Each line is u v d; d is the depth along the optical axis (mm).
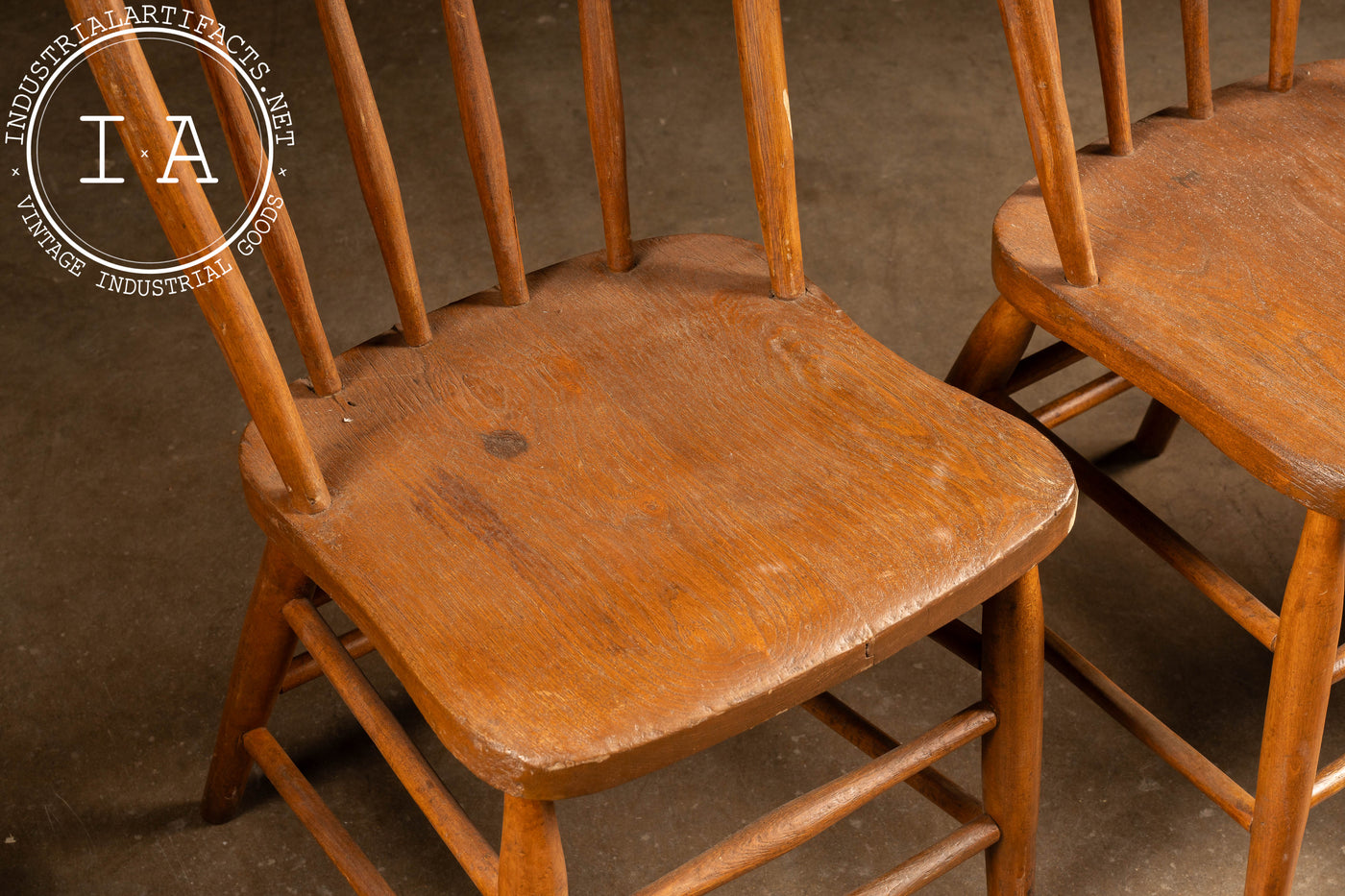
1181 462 1511
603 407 864
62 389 1687
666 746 667
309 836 1194
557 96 2217
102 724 1292
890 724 1261
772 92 869
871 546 751
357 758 1261
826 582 732
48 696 1318
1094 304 890
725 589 732
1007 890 1008
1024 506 770
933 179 1980
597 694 679
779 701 690
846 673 710
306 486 788
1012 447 812
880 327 1714
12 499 1535
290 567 909
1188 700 1259
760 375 881
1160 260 928
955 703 1278
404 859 1174
